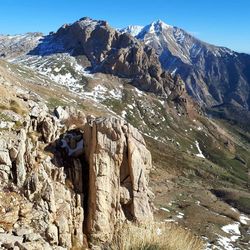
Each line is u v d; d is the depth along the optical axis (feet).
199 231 278.26
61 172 97.14
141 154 102.83
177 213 316.81
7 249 66.59
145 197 98.58
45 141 104.37
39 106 122.93
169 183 490.90
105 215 95.25
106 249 55.31
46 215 86.99
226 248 252.62
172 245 44.27
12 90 126.62
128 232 47.55
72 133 109.60
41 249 72.13
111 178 97.91
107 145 99.25
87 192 99.09
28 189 90.07
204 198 433.89
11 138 95.55
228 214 370.73
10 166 91.86
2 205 84.84
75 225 93.40
